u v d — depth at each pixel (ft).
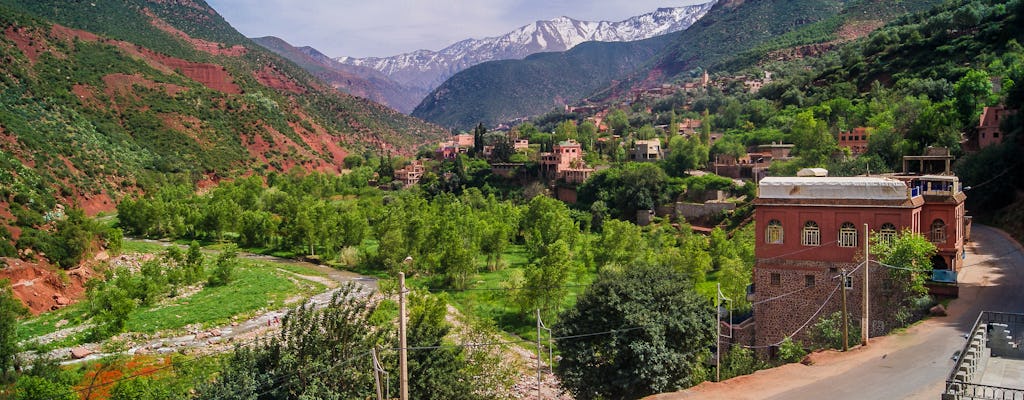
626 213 548.31
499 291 330.75
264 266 409.69
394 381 138.51
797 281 193.77
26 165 524.93
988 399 100.32
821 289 190.08
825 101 637.71
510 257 450.30
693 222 506.07
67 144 609.83
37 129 605.31
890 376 132.87
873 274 182.29
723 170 560.20
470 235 420.77
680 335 160.15
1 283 276.41
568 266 326.65
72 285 328.90
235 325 273.54
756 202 197.98
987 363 130.93
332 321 137.69
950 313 173.58
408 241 412.77
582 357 160.04
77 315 283.18
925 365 137.69
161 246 458.91
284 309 300.40
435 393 142.92
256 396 121.90
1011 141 312.50
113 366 203.51
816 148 465.88
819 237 190.90
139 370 201.87
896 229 182.50
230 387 121.49
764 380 137.39
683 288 168.96
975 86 398.83
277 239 494.59
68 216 395.34
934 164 230.68
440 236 392.68
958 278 203.62
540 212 501.15
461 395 149.07
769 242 197.67
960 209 210.38
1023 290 187.32
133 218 506.89
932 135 385.70
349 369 131.64
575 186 621.72
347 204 608.60
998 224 286.25
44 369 179.52
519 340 260.62
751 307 224.74
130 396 165.27
